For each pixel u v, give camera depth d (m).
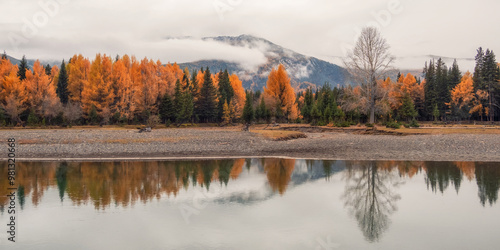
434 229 14.03
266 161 31.66
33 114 59.53
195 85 83.75
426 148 36.12
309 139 46.00
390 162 30.39
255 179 23.67
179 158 32.91
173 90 76.69
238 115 86.56
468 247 12.27
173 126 72.69
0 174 25.05
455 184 21.81
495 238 13.04
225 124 82.19
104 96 65.69
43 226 14.24
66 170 26.70
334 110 70.75
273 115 81.50
